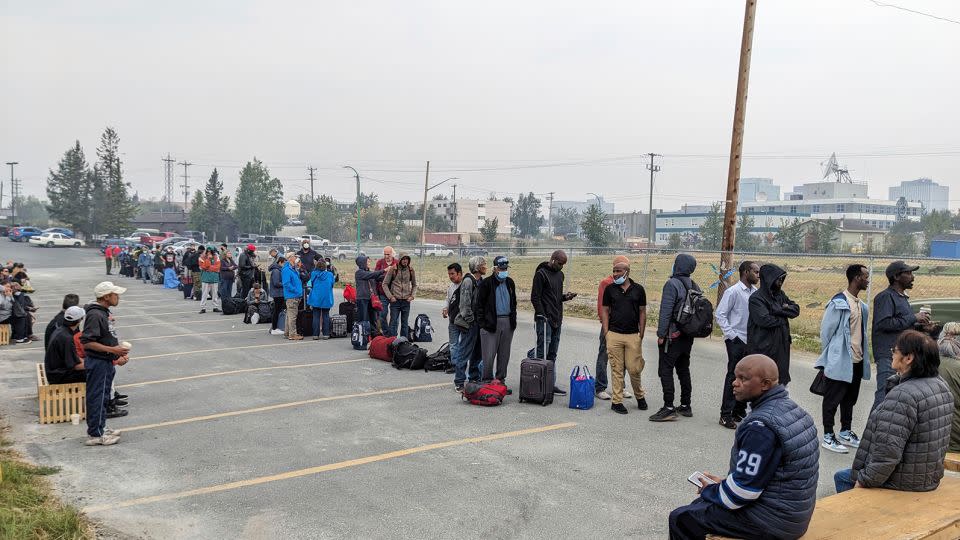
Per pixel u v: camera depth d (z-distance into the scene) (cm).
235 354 1401
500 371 1033
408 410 957
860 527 448
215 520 589
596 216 6656
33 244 7306
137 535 557
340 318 1630
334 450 781
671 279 901
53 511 583
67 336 887
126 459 747
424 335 1505
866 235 8344
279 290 1675
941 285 2228
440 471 713
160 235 8281
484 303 1005
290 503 627
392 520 591
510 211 16662
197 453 770
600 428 867
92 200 9581
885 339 743
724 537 436
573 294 1048
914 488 507
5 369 1249
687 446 794
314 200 10606
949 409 508
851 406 805
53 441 809
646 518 598
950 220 10012
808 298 2300
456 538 557
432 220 13488
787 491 415
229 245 5512
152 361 1322
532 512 609
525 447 791
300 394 1053
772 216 14788
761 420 420
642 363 945
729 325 863
